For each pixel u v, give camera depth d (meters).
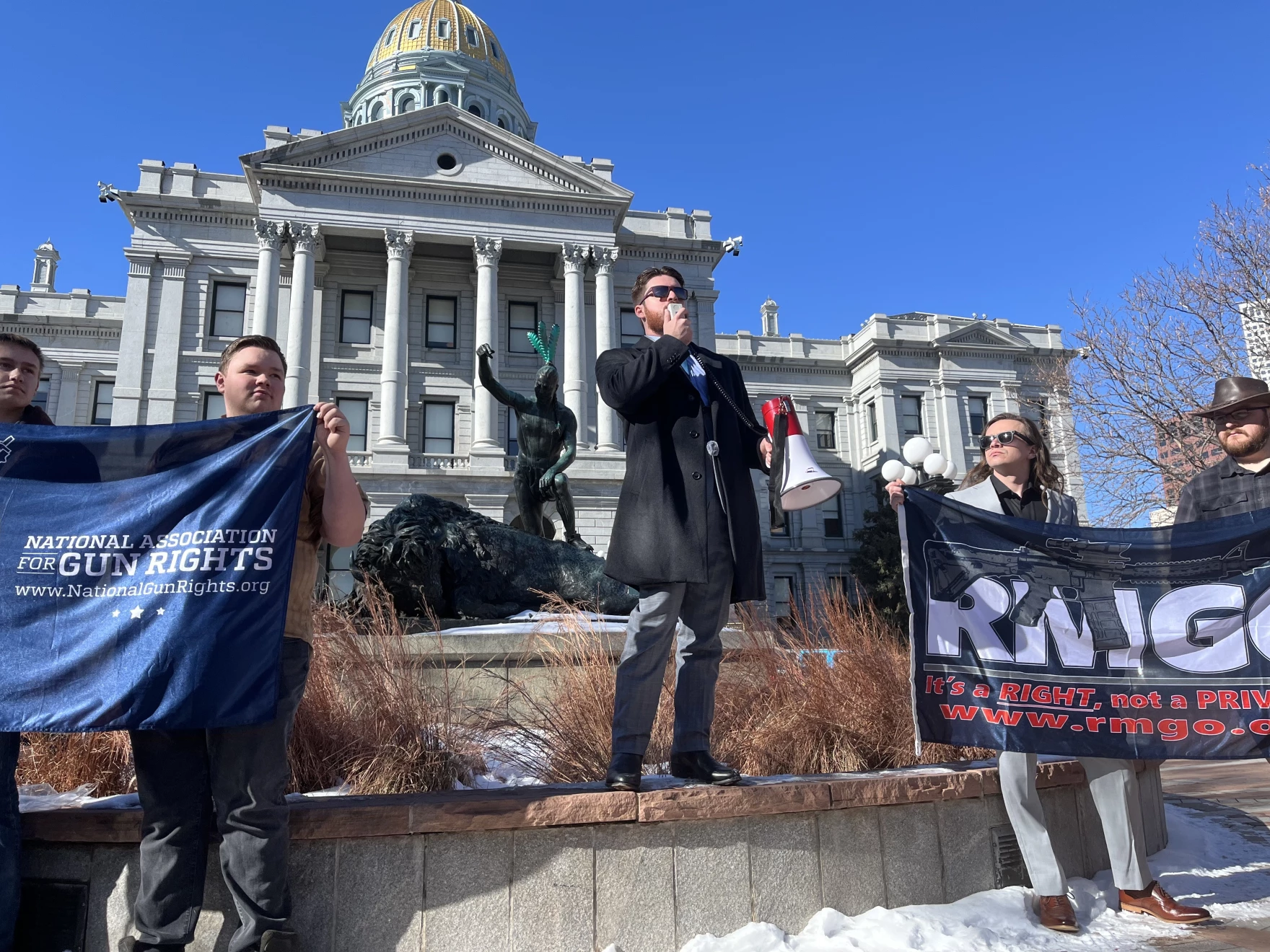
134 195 36.25
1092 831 3.84
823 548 46.72
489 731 4.20
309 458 2.63
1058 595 3.54
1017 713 3.38
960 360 48.00
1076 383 19.52
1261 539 3.54
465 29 67.19
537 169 38.41
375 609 4.91
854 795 3.11
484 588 7.03
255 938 2.37
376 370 37.25
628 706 2.97
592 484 34.91
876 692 4.37
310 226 35.38
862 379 49.34
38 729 2.37
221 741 2.43
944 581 3.55
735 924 2.87
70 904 2.56
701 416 3.20
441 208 37.00
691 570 2.96
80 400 41.50
